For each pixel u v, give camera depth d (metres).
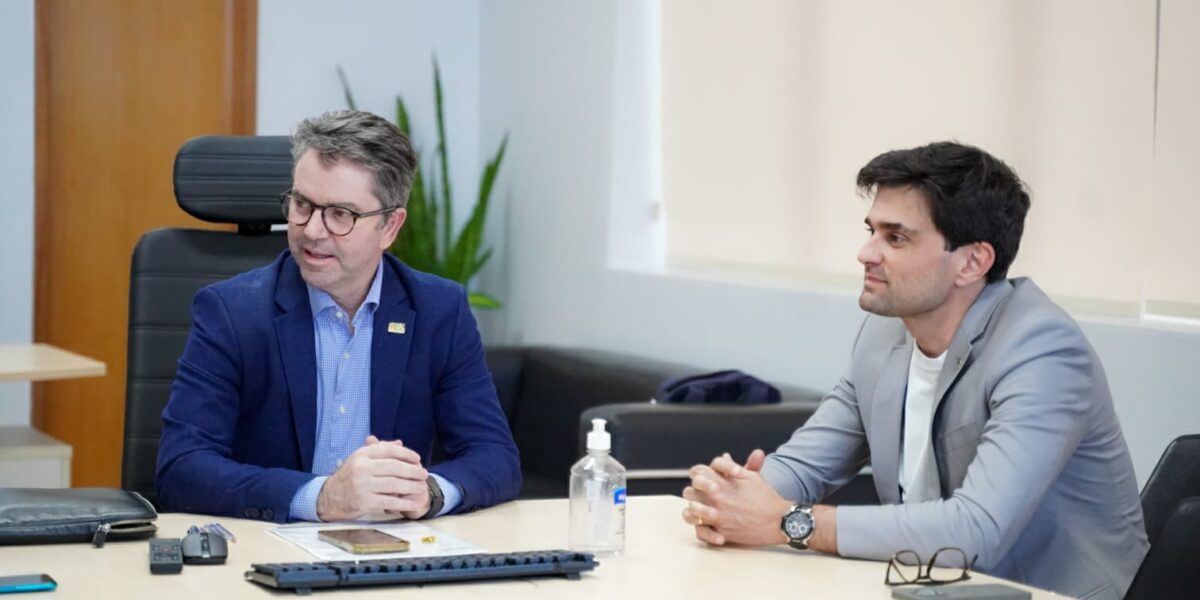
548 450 4.82
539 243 5.84
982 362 2.18
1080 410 2.13
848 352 3.95
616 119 5.22
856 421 2.43
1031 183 3.49
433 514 2.20
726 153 4.76
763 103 4.54
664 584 1.77
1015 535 2.04
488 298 6.03
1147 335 3.05
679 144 5.05
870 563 1.95
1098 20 3.28
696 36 4.91
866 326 2.43
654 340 4.97
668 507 2.37
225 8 5.98
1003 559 2.24
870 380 2.36
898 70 3.93
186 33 5.93
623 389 4.42
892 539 1.95
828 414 2.45
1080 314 3.32
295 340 2.41
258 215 3.00
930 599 1.68
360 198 2.32
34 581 1.65
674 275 4.85
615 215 5.25
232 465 2.24
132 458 2.89
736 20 4.68
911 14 3.88
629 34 5.21
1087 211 3.32
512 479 2.41
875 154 4.03
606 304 5.30
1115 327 3.13
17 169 5.62
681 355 4.81
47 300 5.73
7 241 5.61
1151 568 2.05
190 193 2.97
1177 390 2.98
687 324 4.77
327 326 2.45
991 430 2.10
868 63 4.05
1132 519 2.28
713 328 4.62
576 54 5.52
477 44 6.43
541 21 5.82
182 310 2.96
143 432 2.90
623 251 5.27
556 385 4.83
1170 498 2.33
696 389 3.67
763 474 2.37
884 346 2.37
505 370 5.08
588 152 5.43
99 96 5.79
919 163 2.17
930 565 1.83
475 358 2.56
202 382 2.37
